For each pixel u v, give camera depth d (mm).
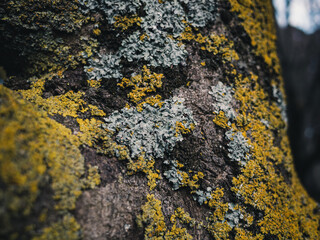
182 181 234
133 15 253
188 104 251
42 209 185
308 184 595
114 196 213
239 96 262
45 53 253
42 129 203
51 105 230
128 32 253
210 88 258
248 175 244
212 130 249
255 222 237
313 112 751
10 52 253
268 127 269
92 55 252
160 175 234
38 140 197
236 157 245
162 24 255
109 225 205
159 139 235
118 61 249
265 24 298
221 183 239
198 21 263
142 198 222
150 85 248
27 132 194
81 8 255
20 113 197
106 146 224
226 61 266
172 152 238
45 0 249
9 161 179
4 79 253
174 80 253
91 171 210
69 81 246
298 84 752
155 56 252
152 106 244
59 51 252
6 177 176
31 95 233
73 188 199
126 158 226
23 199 178
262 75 281
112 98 243
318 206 279
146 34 252
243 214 235
